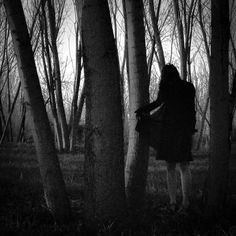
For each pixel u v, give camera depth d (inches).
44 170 181.8
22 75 178.4
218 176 179.6
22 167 401.1
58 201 181.5
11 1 175.2
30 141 986.1
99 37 151.4
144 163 191.6
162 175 340.2
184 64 575.8
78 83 690.8
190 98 201.8
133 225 158.2
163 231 155.6
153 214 186.4
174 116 197.5
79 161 485.7
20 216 180.1
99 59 151.8
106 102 152.4
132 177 189.9
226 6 174.4
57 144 692.1
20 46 176.6
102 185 154.0
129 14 193.6
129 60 197.0
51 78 688.4
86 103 156.3
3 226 164.6
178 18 572.7
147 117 193.2
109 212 154.4
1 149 657.6
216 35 174.9
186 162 203.5
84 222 160.2
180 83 200.1
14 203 221.8
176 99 197.6
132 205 187.5
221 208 179.3
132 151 192.4
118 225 152.5
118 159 154.9
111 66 153.0
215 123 179.3
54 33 669.9
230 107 188.5
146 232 153.1
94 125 153.6
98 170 154.2
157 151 199.3
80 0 158.9
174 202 203.2
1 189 260.7
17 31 176.1
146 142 191.9
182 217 176.9
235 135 823.1
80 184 291.9
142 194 190.7
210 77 179.9
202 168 400.5
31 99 178.4
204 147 746.8
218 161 179.9
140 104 194.1
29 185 282.7
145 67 195.2
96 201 154.9
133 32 192.9
